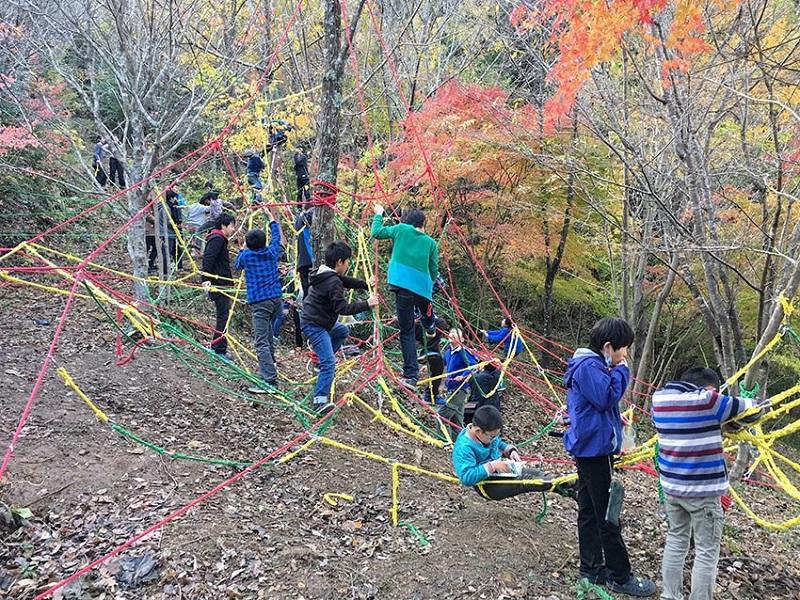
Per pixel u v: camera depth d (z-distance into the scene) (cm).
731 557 492
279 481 509
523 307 1463
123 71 791
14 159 1221
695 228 666
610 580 404
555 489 436
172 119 1117
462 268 1323
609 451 393
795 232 627
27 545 390
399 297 668
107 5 766
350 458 579
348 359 888
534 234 1076
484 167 988
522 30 817
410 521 473
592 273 1411
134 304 766
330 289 616
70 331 811
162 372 703
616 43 532
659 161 815
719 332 693
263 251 691
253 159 1122
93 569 370
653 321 1064
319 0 1158
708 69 660
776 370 1323
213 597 356
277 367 862
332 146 771
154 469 488
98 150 1436
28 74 1091
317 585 374
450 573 404
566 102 575
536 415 1076
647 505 610
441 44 1209
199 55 967
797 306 774
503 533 468
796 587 464
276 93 1214
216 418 611
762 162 668
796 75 644
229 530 414
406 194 1077
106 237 1375
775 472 431
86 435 526
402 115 1144
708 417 358
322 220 782
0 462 460
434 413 682
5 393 579
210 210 1186
